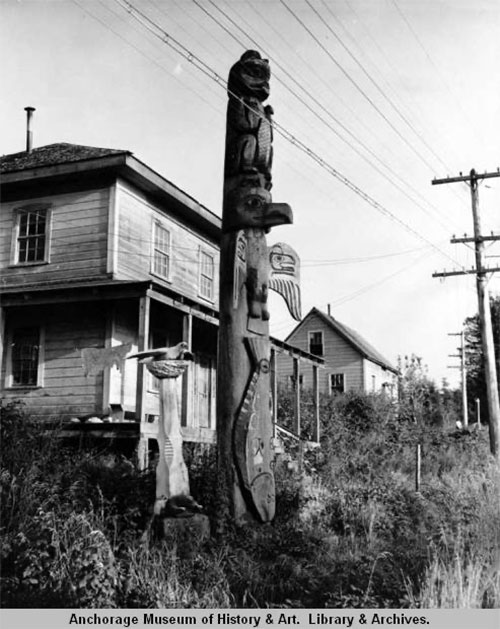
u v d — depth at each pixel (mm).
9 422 9234
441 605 5539
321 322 38688
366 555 7102
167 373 7418
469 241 20578
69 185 15773
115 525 6715
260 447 8523
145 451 11914
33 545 5758
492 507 9742
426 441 20875
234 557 6551
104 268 15078
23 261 16016
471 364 49375
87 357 12703
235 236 8898
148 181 15891
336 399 27250
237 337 8727
